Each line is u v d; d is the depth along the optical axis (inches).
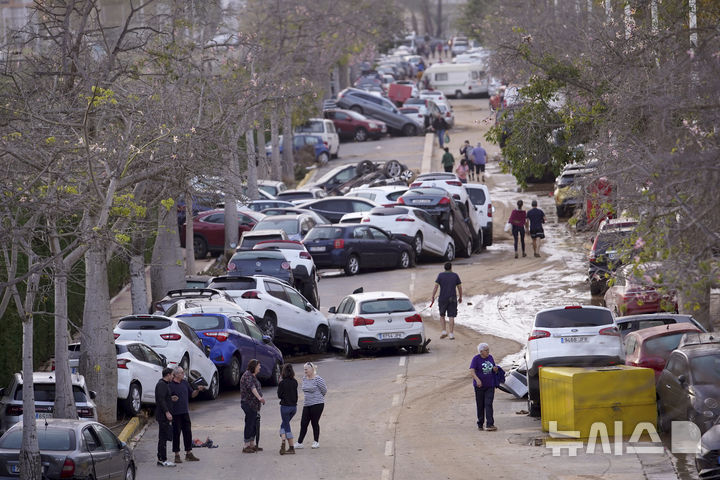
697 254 1387.8
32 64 2213.3
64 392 2042.3
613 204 1879.9
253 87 3531.0
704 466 1601.9
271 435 2273.6
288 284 3449.8
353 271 4377.5
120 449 1817.2
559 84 2915.8
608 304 3161.9
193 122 2586.1
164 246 3511.3
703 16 2415.1
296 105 6038.4
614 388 2017.7
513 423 2260.1
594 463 1847.9
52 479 1648.6
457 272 4424.2
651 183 1563.7
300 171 7485.2
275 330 3186.5
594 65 2743.6
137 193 2297.0
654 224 1515.7
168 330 2583.7
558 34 4192.9
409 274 4389.8
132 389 2407.7
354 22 6958.7
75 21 2955.2
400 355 3181.6
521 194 6466.5
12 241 1720.0
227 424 2409.0
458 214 4817.9
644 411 2017.7
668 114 1649.9
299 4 5856.3
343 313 3319.4
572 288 3895.2
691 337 2135.8
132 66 2536.9
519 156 2982.3
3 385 2432.3
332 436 2220.7
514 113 3034.0
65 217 1891.0
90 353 2308.1
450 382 2741.1
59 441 1685.5
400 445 2098.9
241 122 3267.7
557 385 2063.2
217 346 2780.5
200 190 2797.7
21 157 1764.3
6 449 1692.9
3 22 3056.1
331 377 2908.5
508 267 4461.1
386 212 4589.1
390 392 2659.9
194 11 3850.9
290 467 1951.3
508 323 3496.6
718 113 1567.4
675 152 1455.5
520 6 6638.8
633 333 2358.5
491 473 1823.3
